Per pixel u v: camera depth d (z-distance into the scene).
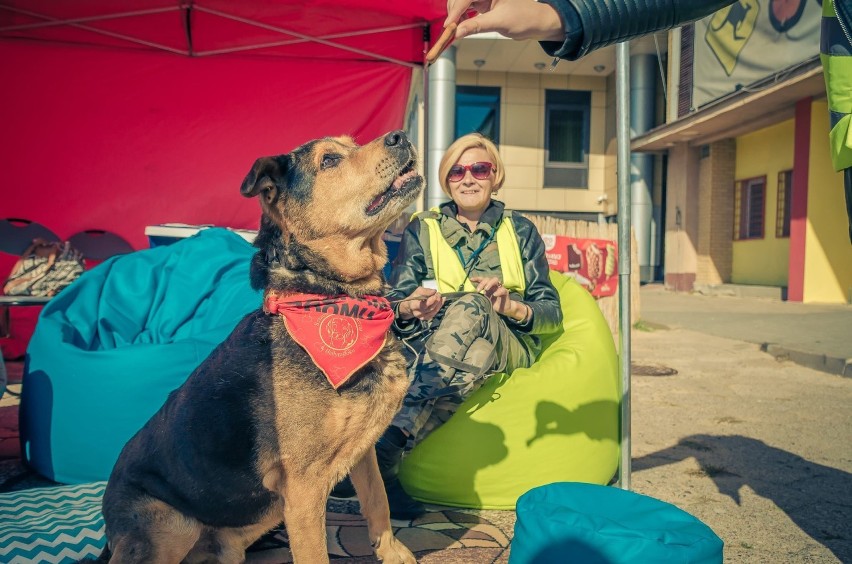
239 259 4.15
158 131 6.48
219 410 2.24
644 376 6.25
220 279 4.07
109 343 3.82
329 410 2.16
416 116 12.60
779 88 11.24
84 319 3.82
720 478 3.49
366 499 2.44
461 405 3.11
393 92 6.71
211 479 2.25
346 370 2.14
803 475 3.53
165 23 5.78
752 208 15.95
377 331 2.24
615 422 3.44
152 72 6.31
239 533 2.42
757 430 4.41
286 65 6.50
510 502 3.13
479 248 3.48
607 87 18.84
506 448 3.09
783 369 6.63
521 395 3.12
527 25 1.48
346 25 5.74
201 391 2.30
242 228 6.83
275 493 2.33
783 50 10.88
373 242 2.51
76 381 3.28
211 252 4.20
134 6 5.48
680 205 17.22
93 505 2.89
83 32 5.83
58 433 3.32
